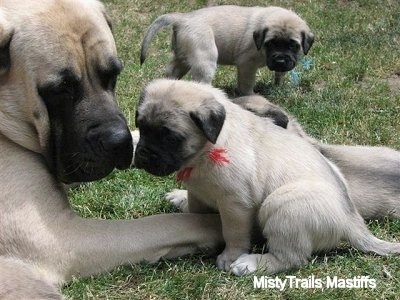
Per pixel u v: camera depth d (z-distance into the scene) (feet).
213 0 12.19
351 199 5.20
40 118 4.54
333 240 4.86
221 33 8.25
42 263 4.50
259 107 5.98
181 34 8.16
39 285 3.74
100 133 4.48
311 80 8.46
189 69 8.44
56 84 4.45
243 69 8.23
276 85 8.51
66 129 4.56
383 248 4.95
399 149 6.75
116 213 5.49
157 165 4.64
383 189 5.47
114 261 4.66
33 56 4.45
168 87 4.76
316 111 7.45
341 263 4.86
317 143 5.93
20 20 4.48
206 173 4.70
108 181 5.89
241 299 4.54
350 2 12.20
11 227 4.48
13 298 3.57
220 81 8.77
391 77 8.66
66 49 4.47
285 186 4.80
